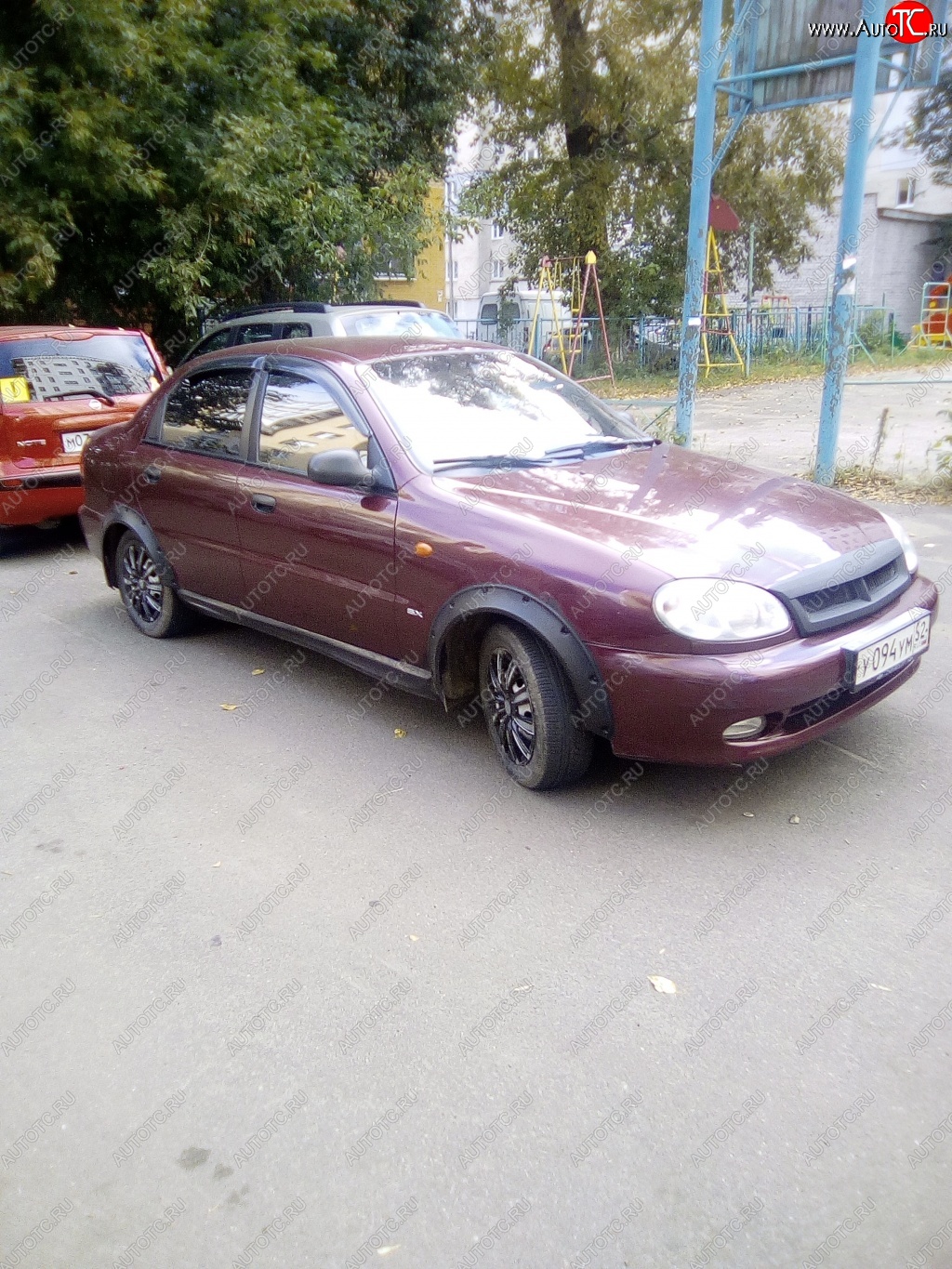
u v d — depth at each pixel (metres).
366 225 15.23
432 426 4.30
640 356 22.75
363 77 17.72
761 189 23.81
